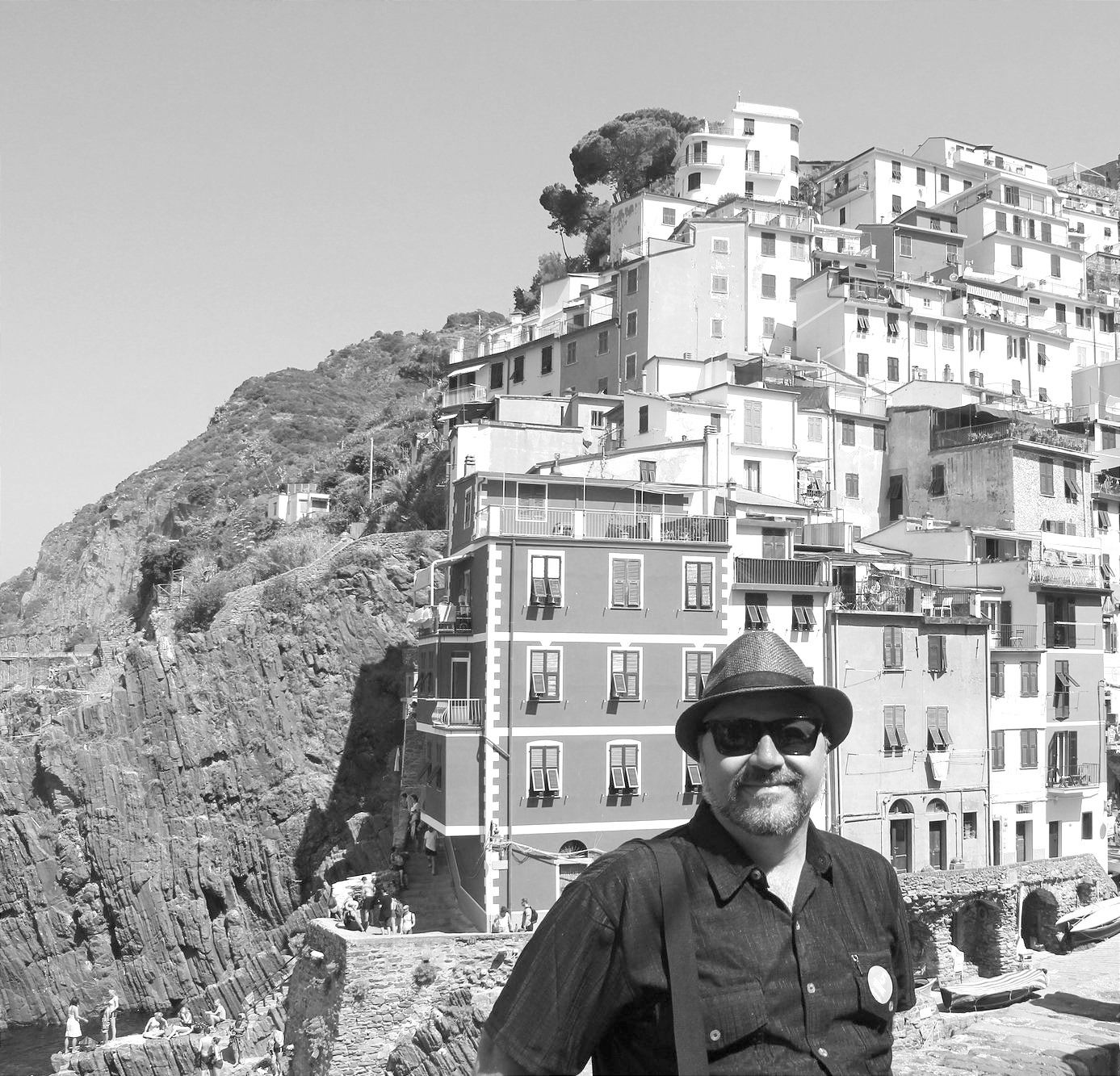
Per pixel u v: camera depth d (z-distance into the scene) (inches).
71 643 5083.7
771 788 205.6
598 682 1908.2
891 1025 208.7
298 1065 1665.8
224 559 4119.1
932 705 2181.3
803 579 2100.1
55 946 2753.4
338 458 4665.4
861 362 3508.9
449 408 3612.2
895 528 2687.0
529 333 3853.3
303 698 2874.0
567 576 1914.4
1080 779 2373.3
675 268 3366.1
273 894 2746.1
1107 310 4281.5
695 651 1975.9
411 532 3088.1
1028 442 2856.8
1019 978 1657.2
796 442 2930.6
